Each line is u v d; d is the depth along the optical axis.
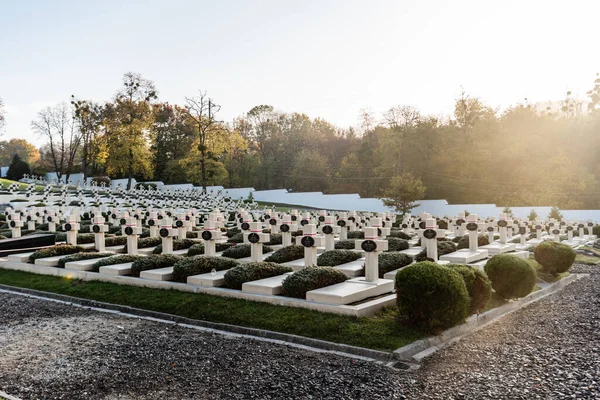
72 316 10.41
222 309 10.05
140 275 12.86
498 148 58.81
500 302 11.38
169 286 11.90
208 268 12.56
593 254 22.77
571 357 7.38
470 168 58.09
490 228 21.50
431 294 8.31
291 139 84.75
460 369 6.92
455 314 8.46
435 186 60.19
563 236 29.78
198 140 62.59
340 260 13.85
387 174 66.31
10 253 17.08
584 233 35.19
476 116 65.25
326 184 73.44
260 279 11.47
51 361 7.32
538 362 7.17
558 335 8.73
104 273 13.52
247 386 6.25
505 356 7.51
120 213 26.52
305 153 76.69
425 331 8.48
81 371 6.86
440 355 7.62
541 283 14.52
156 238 19.14
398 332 8.36
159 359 7.36
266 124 85.56
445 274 8.56
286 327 8.87
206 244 15.25
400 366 7.09
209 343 8.27
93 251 17.00
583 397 5.78
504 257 11.64
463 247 18.98
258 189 77.62
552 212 41.47
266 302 10.26
